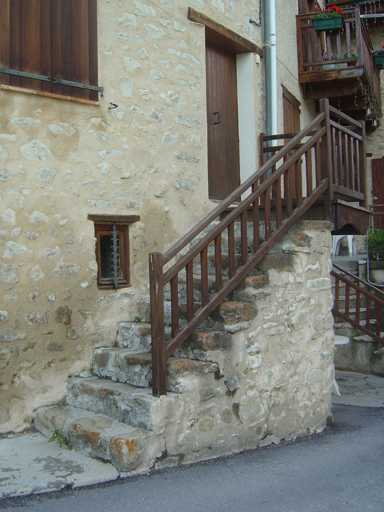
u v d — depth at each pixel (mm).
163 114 4676
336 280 6770
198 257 4680
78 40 4004
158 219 4605
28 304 3660
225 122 5855
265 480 3086
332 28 7234
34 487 2773
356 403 5324
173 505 2689
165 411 3117
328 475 3213
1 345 3512
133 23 4434
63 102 3900
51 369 3768
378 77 9141
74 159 3961
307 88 7848
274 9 6246
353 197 4922
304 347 4219
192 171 4969
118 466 2975
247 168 6051
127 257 4363
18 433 3557
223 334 3469
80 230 3980
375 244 7453
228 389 3506
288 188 4062
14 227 3605
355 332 6699
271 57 6227
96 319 4074
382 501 2822
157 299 3148
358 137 5090
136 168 4418
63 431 3355
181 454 3211
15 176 3621
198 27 5102
